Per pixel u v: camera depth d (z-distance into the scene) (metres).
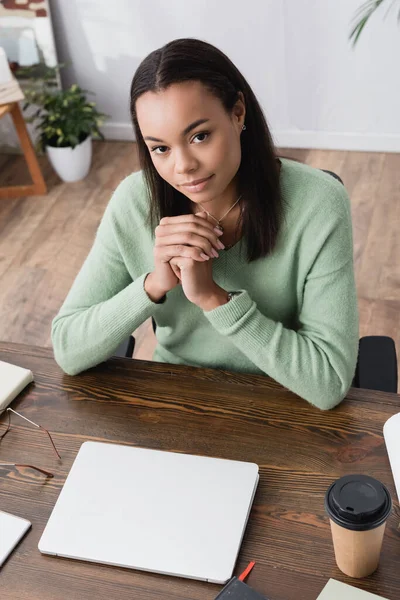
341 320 1.38
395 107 3.65
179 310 1.52
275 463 1.24
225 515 1.14
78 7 3.71
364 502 0.98
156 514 1.16
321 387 1.34
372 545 1.01
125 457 1.26
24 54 3.80
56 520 1.17
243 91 1.24
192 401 1.37
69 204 3.62
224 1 3.52
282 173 1.38
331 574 1.07
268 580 1.07
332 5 3.41
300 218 1.37
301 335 1.40
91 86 3.98
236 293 1.35
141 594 1.07
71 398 1.41
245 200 1.35
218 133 1.18
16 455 1.30
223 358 1.56
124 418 1.35
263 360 1.36
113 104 4.03
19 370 1.44
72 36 3.81
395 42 3.45
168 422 1.33
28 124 4.02
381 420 1.31
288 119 3.82
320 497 1.18
